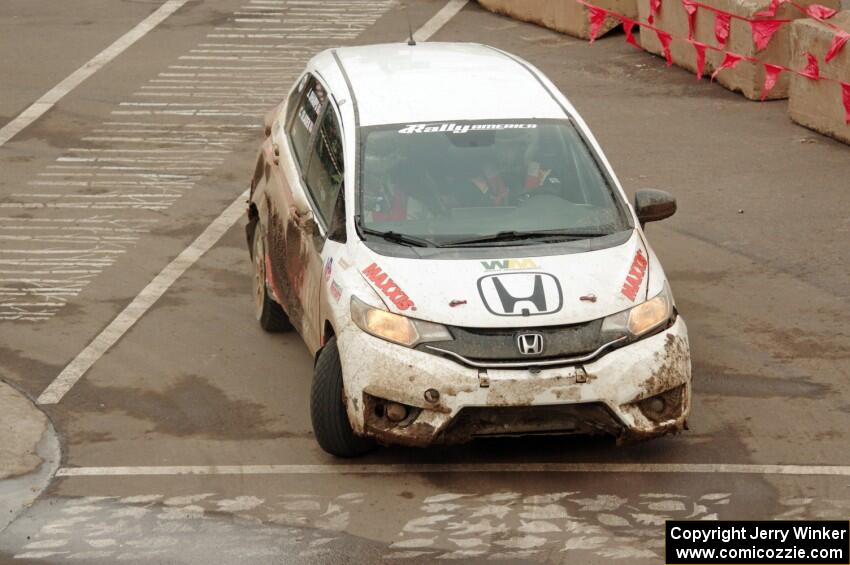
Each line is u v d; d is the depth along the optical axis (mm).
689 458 28891
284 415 31625
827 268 40188
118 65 65562
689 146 52281
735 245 42281
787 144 52000
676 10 62094
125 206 47500
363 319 27250
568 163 30906
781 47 57250
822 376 33000
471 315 26797
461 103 32250
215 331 36812
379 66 34531
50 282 40625
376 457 29188
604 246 28969
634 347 27000
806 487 27469
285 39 69750
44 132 56031
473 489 27625
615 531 25781
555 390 26297
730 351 34656
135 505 27297
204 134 55594
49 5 76875
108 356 35312
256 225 37688
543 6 70812
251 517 26672
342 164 30812
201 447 30031
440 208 29703
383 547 25328
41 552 25375
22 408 32219
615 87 60500
